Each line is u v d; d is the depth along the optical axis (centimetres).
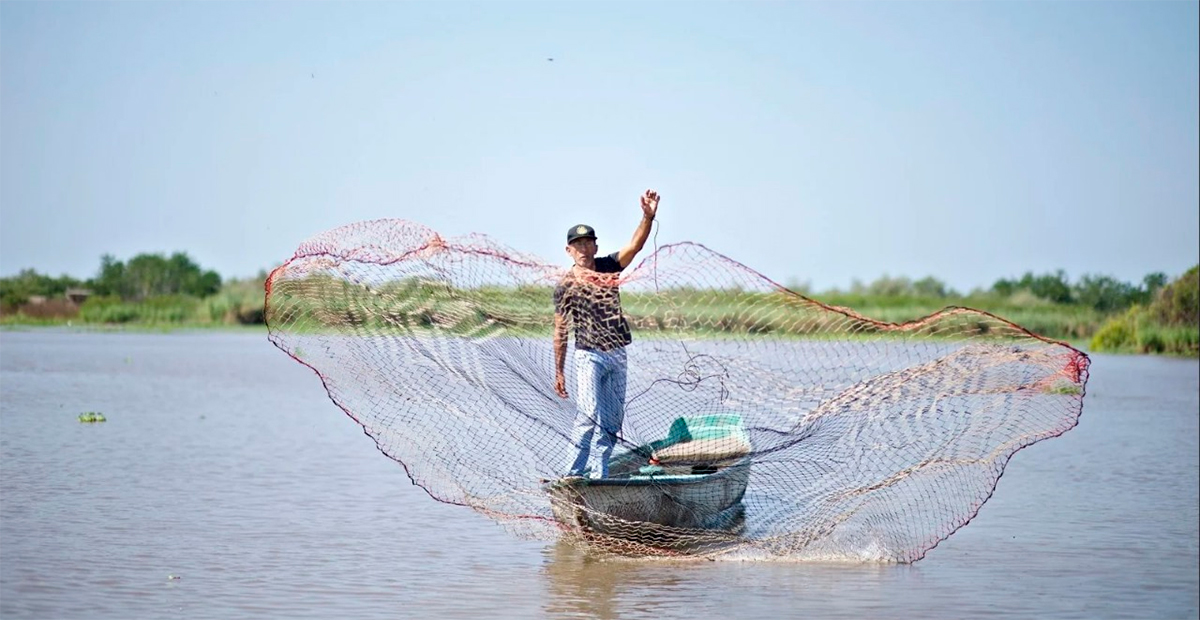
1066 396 1894
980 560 1941
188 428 3341
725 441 2030
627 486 1859
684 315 2017
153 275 12638
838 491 1948
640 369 2039
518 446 1912
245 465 2716
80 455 2755
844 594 1720
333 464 2772
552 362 1922
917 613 1630
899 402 1909
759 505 1986
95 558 1811
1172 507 2417
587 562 1875
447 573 1788
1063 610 1656
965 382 1898
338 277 1803
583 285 1856
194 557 1834
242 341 8638
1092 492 2608
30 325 11131
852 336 2041
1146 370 6550
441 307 1861
